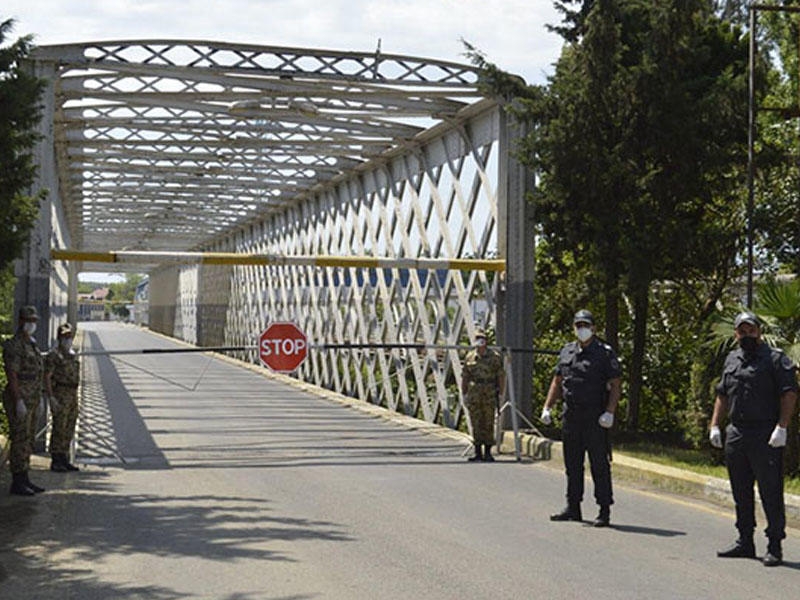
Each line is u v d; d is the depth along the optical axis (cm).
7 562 833
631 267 1670
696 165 1692
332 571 800
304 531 968
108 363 4425
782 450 852
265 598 716
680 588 752
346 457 1570
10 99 1191
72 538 933
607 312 1892
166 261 1692
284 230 3609
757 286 1444
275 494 1202
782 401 843
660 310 2173
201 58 1736
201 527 986
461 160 2045
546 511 1095
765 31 2289
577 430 1026
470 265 1812
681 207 1833
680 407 2114
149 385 3114
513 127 1811
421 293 2230
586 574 794
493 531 975
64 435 1387
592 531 979
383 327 2522
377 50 1786
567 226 1752
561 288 2052
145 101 1962
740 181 1752
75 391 1407
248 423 2059
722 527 1006
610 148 1727
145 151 2508
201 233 4812
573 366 1029
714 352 1509
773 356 859
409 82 1797
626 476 1350
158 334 8806
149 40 1708
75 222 4250
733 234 1761
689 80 1747
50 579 774
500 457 1595
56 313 2817
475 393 1545
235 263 1758
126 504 1123
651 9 1684
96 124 2130
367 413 2339
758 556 867
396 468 1452
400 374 2347
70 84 1828
